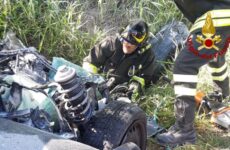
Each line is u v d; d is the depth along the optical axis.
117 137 2.90
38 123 2.61
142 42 3.96
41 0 4.77
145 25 3.99
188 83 3.48
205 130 3.96
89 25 4.94
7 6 4.53
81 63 4.55
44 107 2.72
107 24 5.01
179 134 3.65
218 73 3.95
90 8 5.14
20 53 3.04
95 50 4.08
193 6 3.46
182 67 3.47
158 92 4.24
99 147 2.88
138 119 3.12
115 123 2.95
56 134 2.62
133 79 4.11
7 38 3.53
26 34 4.61
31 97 2.74
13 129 2.33
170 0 5.15
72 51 4.60
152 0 5.21
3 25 4.48
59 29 4.60
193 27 3.43
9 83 2.79
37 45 4.63
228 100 4.14
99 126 2.94
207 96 4.06
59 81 2.66
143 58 4.09
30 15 4.60
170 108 4.10
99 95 3.24
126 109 3.06
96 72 4.10
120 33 4.03
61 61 3.30
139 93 4.10
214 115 4.00
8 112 2.61
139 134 3.26
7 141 2.23
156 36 4.75
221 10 3.35
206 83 4.30
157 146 3.71
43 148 2.25
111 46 4.03
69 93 2.68
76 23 4.70
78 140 2.89
